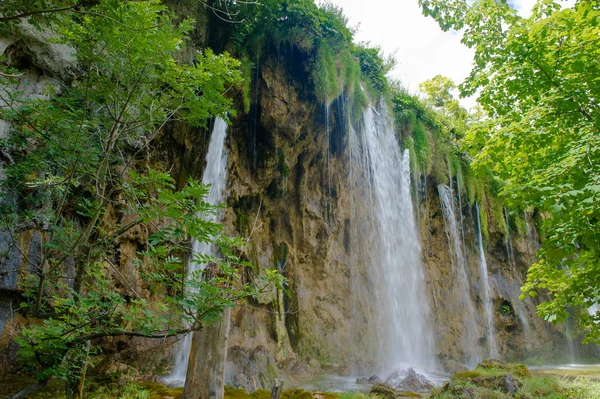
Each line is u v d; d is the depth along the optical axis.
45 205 5.48
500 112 6.84
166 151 11.62
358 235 16.34
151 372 9.05
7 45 7.33
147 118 5.01
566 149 5.69
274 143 13.62
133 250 9.52
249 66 12.76
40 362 3.79
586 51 5.38
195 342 5.46
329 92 14.12
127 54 4.30
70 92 4.90
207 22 12.76
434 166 20.81
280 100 13.50
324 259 15.02
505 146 6.22
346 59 15.41
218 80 5.08
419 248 19.11
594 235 4.64
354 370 13.79
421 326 17.83
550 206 4.38
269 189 14.37
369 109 17.42
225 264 3.63
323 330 14.17
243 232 13.15
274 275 4.10
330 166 15.87
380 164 17.72
